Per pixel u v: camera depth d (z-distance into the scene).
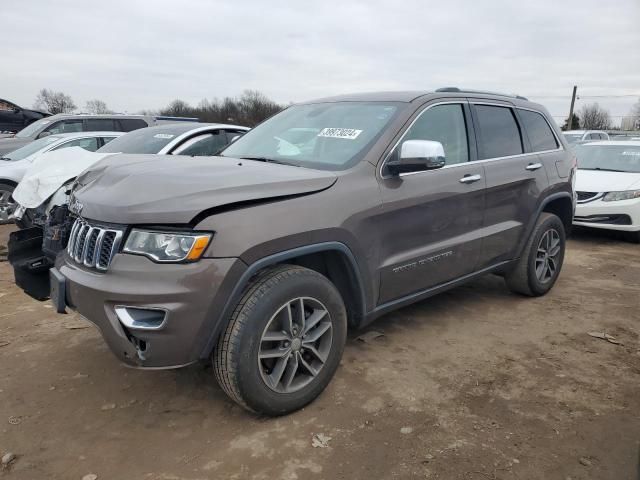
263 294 2.76
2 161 9.48
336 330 3.14
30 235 4.02
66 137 9.59
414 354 3.82
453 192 3.85
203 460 2.64
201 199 2.63
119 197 2.75
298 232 2.86
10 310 4.71
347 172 3.26
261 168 3.12
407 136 3.61
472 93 4.37
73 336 4.14
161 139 6.64
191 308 2.56
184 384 3.39
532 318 4.58
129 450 2.72
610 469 2.57
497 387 3.36
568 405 3.15
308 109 4.26
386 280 3.45
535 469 2.57
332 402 3.15
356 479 2.50
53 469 2.57
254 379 2.77
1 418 3.01
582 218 8.11
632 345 4.04
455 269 4.02
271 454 2.68
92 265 2.77
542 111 5.20
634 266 6.57
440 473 2.53
